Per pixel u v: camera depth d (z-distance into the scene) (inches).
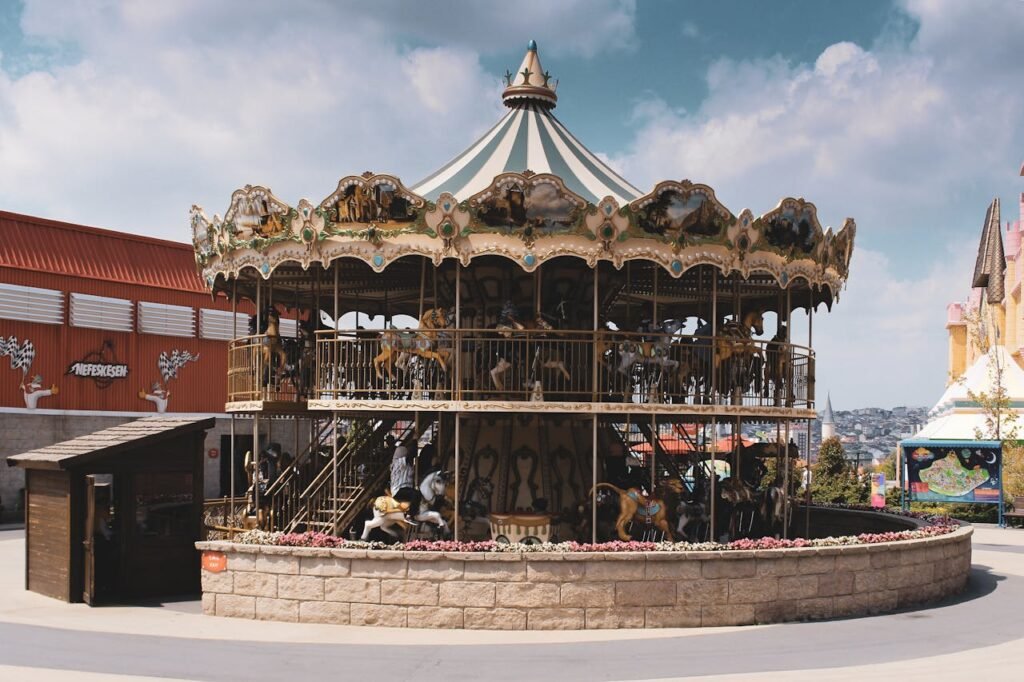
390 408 805.2
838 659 586.6
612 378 904.3
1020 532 1402.6
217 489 1800.0
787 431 927.0
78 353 1594.5
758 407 859.4
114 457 794.8
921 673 547.5
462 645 630.5
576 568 689.0
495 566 688.4
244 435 1841.8
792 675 542.0
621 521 804.6
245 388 952.3
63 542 800.9
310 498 891.4
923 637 657.0
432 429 978.1
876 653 604.7
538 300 856.9
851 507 1192.8
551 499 898.1
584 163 940.0
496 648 621.6
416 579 691.4
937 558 813.9
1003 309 2854.3
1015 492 1565.0
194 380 1769.2
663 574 696.4
